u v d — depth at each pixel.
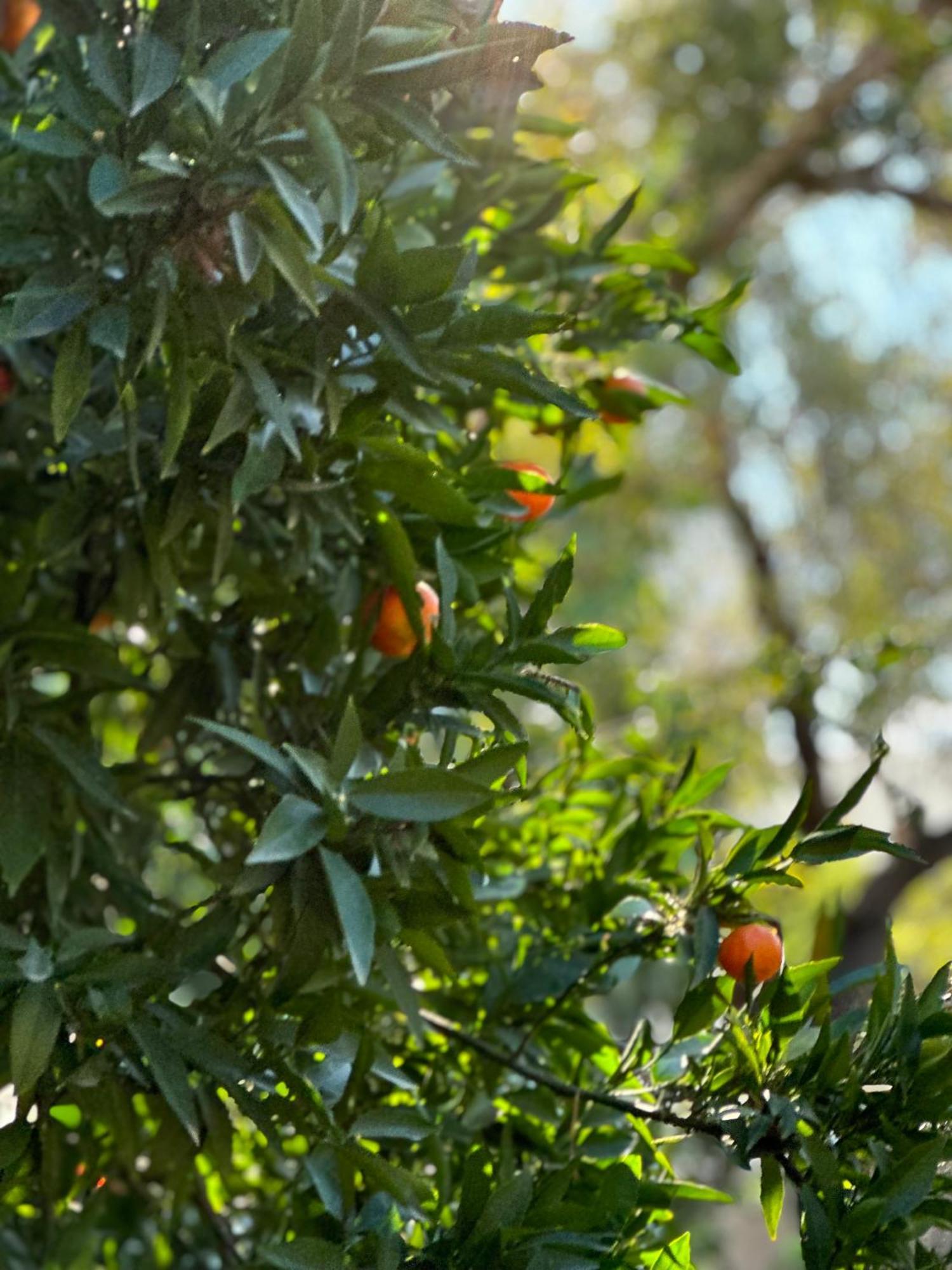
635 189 1.55
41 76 1.34
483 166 1.55
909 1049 1.02
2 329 0.97
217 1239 1.57
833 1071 1.04
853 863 5.09
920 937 5.41
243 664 1.47
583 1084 1.45
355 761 1.00
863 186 6.11
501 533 1.26
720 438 6.67
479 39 0.90
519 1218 1.03
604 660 4.53
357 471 1.15
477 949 1.45
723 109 5.83
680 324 1.58
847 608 5.94
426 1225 1.08
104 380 1.28
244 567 1.42
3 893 1.38
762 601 6.07
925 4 5.59
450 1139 1.35
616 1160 1.30
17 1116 1.03
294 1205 1.34
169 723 1.47
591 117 5.32
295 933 1.00
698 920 1.18
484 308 1.01
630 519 6.55
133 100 0.90
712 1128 1.09
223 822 1.58
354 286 1.00
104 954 1.05
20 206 1.11
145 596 1.45
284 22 0.95
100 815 1.44
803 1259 0.97
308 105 0.89
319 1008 1.10
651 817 1.48
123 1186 1.62
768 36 5.61
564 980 1.38
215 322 1.01
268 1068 1.09
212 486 1.19
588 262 1.58
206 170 0.92
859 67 5.75
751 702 3.11
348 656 1.47
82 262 1.08
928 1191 0.95
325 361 1.04
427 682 1.12
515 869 1.61
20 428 1.54
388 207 1.44
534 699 1.09
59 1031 1.05
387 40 0.90
